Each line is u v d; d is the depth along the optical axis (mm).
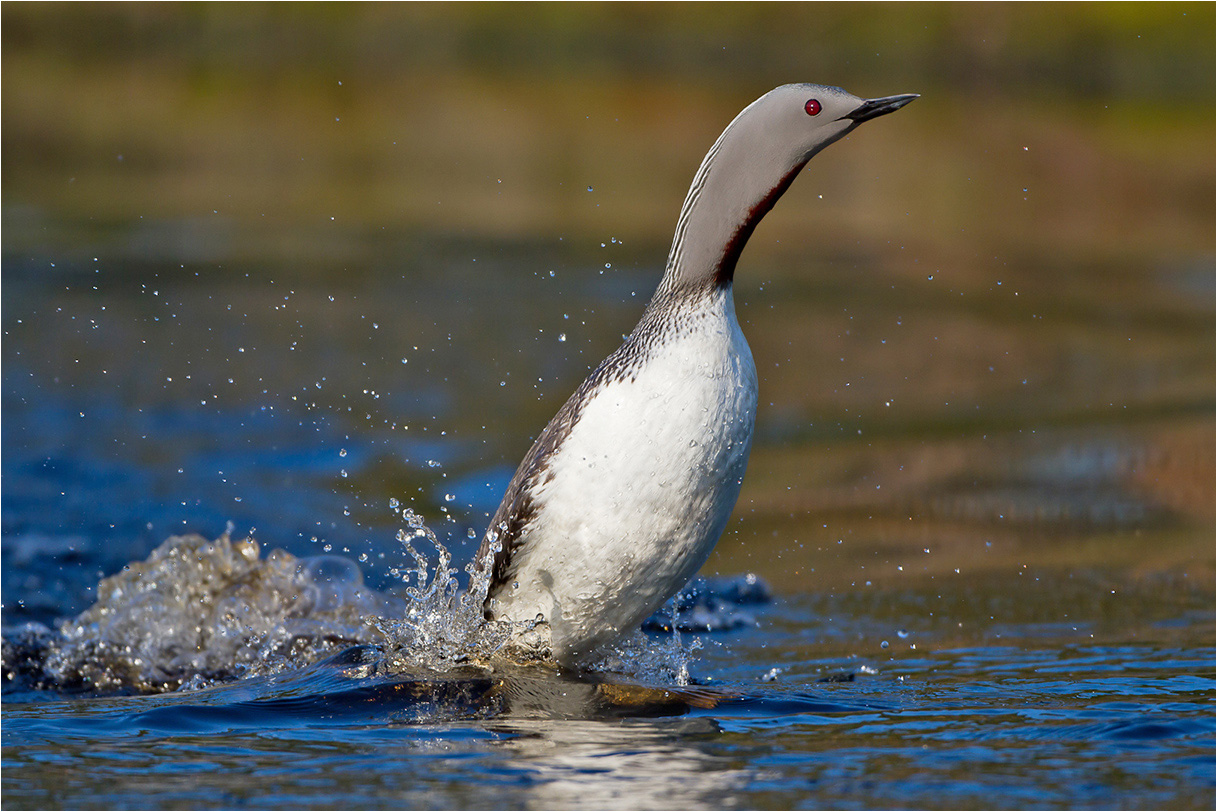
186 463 12906
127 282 22422
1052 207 34781
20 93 40562
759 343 19516
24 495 11688
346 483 12453
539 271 24953
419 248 27219
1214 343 20359
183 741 5508
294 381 16531
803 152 6426
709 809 4578
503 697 6125
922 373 17984
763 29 47406
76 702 6562
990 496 12297
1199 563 10047
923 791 4754
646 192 35281
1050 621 8500
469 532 10961
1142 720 5711
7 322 18969
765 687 6652
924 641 8055
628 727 5672
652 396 6160
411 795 4750
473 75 46000
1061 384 17391
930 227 31719
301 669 6887
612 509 6180
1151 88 44312
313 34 47594
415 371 17297
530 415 15438
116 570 9930
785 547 10805
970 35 46031
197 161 37375
